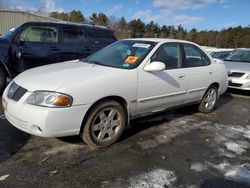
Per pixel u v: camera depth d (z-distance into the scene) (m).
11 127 4.21
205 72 5.29
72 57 7.22
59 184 2.81
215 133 4.57
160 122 4.95
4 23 26.98
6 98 3.53
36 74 3.67
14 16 27.34
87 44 7.57
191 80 4.93
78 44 7.36
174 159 3.51
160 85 4.26
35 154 3.41
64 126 3.22
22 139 3.82
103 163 3.29
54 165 3.17
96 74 3.61
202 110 5.66
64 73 3.63
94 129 3.57
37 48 6.51
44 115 3.09
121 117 3.83
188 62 4.94
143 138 4.13
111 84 3.58
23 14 27.75
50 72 3.71
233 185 2.98
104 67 3.97
